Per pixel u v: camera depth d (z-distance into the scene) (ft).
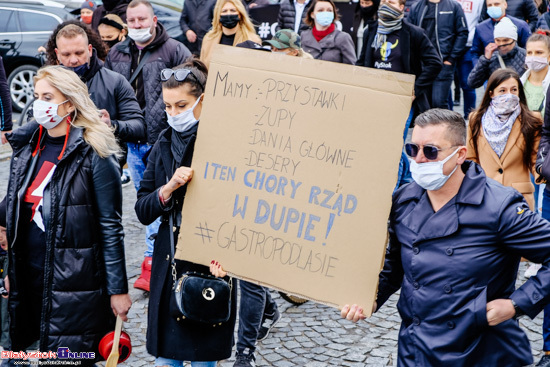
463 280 8.77
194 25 31.40
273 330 16.12
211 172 10.27
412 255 9.10
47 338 11.32
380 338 15.76
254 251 10.00
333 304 9.48
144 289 17.83
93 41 18.28
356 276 9.36
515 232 8.64
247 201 10.04
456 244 8.83
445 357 8.84
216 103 10.25
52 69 11.26
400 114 9.12
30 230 11.49
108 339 11.42
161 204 10.72
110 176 11.42
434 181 8.79
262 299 13.87
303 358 14.92
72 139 11.20
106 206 11.41
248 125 10.05
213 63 10.28
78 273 11.25
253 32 20.99
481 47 30.42
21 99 37.29
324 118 9.54
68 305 11.25
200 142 10.33
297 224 9.70
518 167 16.43
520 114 16.22
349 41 23.39
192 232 10.39
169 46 19.39
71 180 11.21
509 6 33.27
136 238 21.66
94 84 16.90
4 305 12.03
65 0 39.14
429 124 8.73
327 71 9.57
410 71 22.74
